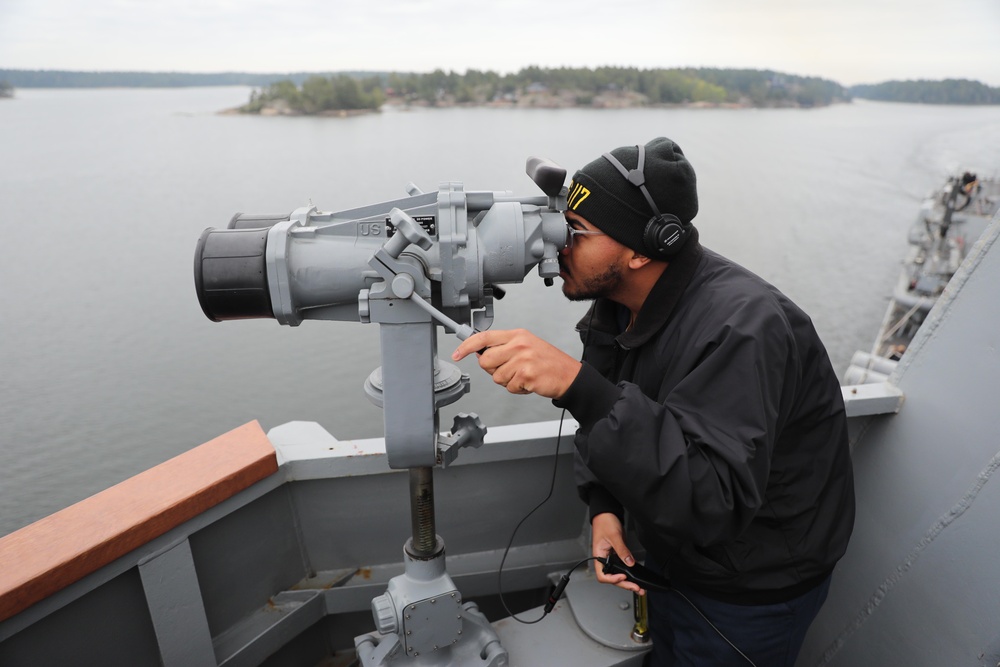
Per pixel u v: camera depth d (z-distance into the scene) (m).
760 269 27.22
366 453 1.31
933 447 1.22
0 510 15.48
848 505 1.03
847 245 30.50
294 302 0.78
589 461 0.79
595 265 0.92
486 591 1.47
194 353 24.89
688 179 0.88
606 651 1.16
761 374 0.80
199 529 1.15
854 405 1.24
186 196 43.28
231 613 1.29
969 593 1.13
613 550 1.10
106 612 1.08
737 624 1.02
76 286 31.52
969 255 1.16
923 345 1.24
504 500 1.47
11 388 21.48
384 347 0.78
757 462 0.78
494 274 0.79
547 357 0.78
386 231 0.79
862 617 1.33
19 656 0.99
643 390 1.00
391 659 1.02
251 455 1.22
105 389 21.77
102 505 1.08
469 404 18.89
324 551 1.42
